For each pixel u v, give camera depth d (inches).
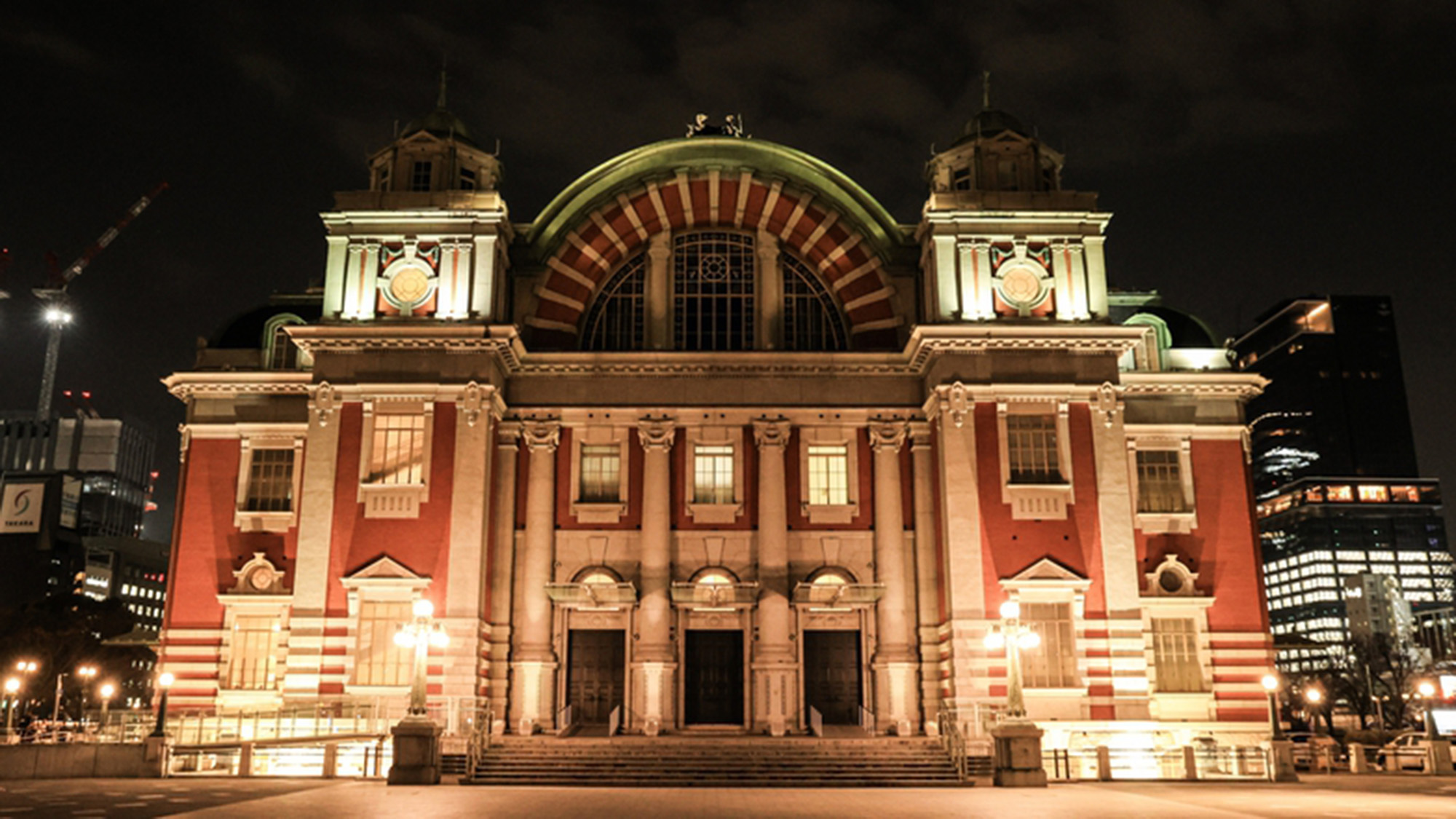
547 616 1700.3
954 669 1592.0
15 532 5600.4
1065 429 1672.0
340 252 1740.9
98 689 3410.4
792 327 1868.8
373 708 1546.5
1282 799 1143.0
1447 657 6304.1
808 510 1761.8
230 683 1683.1
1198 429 1819.6
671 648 1699.1
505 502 1728.6
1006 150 1820.9
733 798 1151.0
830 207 1866.4
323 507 1641.2
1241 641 1739.7
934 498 1745.8
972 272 1737.2
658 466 1753.2
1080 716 1578.5
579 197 1856.5
